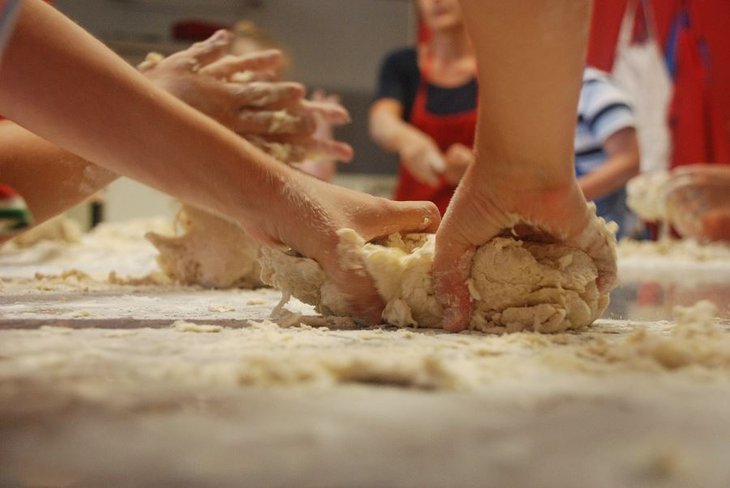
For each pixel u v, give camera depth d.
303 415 0.37
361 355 0.52
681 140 3.66
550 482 0.29
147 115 0.73
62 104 0.71
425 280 0.74
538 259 0.73
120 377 0.45
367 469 0.30
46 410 0.37
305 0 4.50
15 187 0.95
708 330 0.65
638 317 0.96
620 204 2.50
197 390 0.42
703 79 3.62
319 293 0.79
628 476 0.30
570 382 0.45
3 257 1.96
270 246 0.78
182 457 0.31
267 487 0.28
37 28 0.69
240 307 0.94
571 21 0.58
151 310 0.89
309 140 1.23
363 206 0.77
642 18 3.71
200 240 1.25
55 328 0.68
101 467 0.30
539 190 0.68
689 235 2.89
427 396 0.41
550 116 0.62
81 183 1.01
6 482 0.29
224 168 0.75
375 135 2.74
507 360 0.52
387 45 4.61
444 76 2.83
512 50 0.59
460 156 2.32
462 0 0.60
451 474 0.30
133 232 2.71
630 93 3.76
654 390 0.43
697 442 0.34
